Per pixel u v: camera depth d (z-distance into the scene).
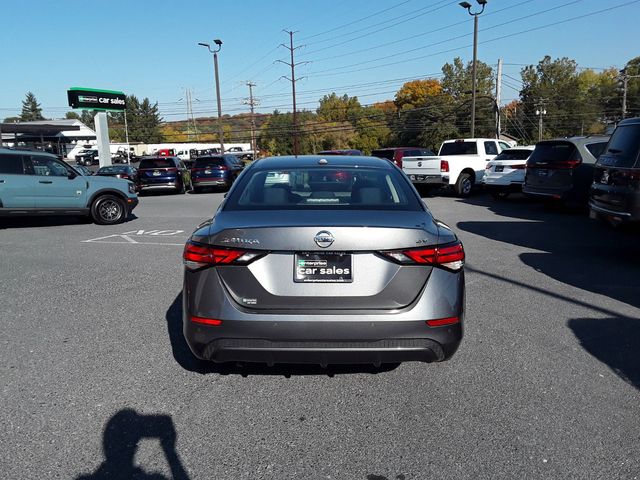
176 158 24.62
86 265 7.36
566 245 8.70
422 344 3.01
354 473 2.60
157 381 3.62
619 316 5.00
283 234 2.94
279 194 3.60
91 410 3.21
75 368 3.83
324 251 2.94
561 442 2.85
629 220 6.76
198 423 3.07
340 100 121.94
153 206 17.11
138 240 9.72
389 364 3.89
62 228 11.67
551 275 6.62
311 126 105.50
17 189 11.30
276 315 2.95
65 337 4.47
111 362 3.94
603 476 2.56
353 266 2.97
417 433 2.96
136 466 2.66
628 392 3.43
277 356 3.00
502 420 3.09
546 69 96.94
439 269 3.07
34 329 4.67
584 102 89.69
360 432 2.97
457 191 18.19
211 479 2.56
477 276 6.57
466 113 79.50
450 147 19.20
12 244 9.31
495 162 16.64
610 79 93.25
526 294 5.76
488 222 11.55
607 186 7.24
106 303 5.47
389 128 91.44
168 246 8.99
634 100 84.44
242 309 2.98
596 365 3.86
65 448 2.81
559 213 13.15
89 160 64.75
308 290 2.96
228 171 23.97
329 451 2.79
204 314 3.02
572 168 12.20
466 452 2.77
